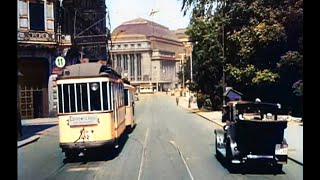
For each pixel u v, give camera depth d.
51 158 17.56
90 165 15.62
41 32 40.34
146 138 25.03
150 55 151.38
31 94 40.78
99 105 16.31
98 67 16.69
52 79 41.56
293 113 34.22
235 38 35.97
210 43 46.91
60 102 16.38
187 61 97.06
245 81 36.66
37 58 40.72
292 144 18.84
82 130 16.25
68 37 43.34
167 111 56.66
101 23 71.00
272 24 34.09
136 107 68.62
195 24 47.56
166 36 168.50
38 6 40.38
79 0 53.91
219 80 48.62
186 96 104.94
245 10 35.47
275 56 34.97
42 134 28.38
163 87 153.88
